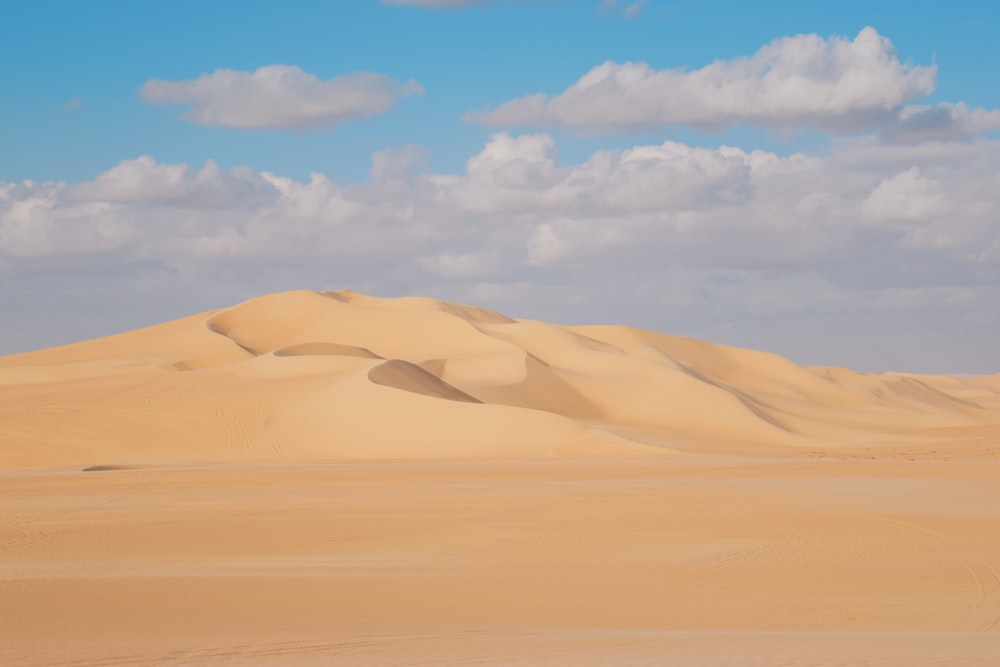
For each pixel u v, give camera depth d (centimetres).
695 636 1598
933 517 3136
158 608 1850
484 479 4416
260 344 13600
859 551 2609
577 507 3381
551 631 1681
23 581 2108
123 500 3691
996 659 1294
